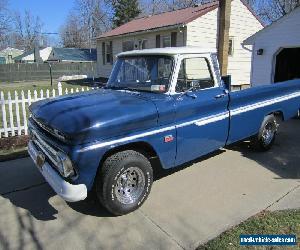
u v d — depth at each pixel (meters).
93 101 4.33
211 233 3.84
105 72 27.66
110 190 3.98
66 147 3.71
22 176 5.49
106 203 4.04
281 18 11.42
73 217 4.23
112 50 26.12
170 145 4.53
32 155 4.62
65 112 4.00
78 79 29.45
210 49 5.19
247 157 6.28
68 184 3.76
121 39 24.56
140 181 4.28
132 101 4.30
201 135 4.96
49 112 4.16
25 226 4.04
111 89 5.23
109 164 3.95
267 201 4.55
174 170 5.65
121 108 4.05
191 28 18.02
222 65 13.05
